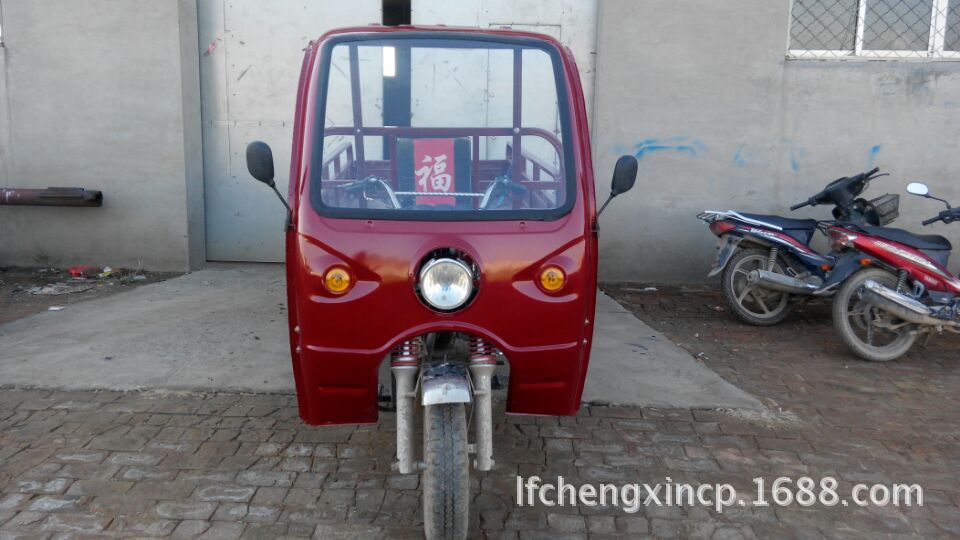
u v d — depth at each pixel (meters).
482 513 3.32
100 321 5.91
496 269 2.88
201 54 7.84
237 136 7.96
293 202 3.03
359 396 2.98
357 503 3.38
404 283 2.85
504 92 3.43
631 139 7.42
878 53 7.42
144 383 4.64
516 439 4.04
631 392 4.69
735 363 5.38
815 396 4.77
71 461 3.68
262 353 5.22
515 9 7.69
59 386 4.57
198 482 3.52
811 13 7.39
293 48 7.83
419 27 3.43
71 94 7.52
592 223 3.09
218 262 8.18
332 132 3.25
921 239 5.51
